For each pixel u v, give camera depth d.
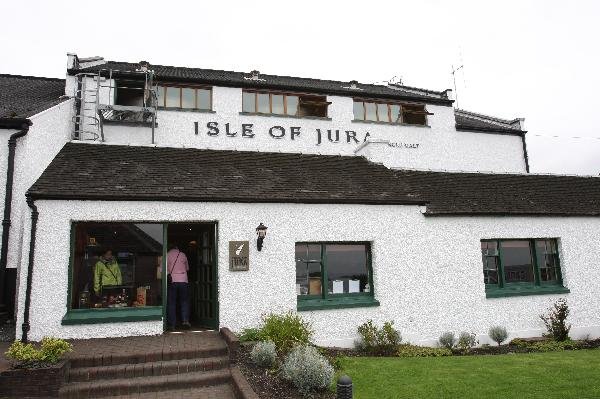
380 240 11.70
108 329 9.39
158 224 10.21
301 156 14.16
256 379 7.37
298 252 11.20
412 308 11.65
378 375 8.13
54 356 7.21
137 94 18.45
